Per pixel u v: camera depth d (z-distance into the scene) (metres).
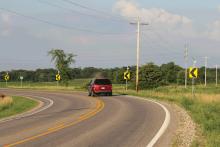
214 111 26.31
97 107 30.91
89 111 27.44
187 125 18.95
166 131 16.91
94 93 49.06
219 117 21.81
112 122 20.50
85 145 13.27
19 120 22.56
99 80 49.16
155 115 24.09
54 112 27.83
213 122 18.88
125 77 64.50
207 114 23.22
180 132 16.52
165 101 37.94
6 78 104.81
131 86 85.81
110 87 49.12
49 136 15.43
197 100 35.44
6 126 19.38
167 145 13.31
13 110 31.17
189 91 65.62
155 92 52.94
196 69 40.44
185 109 28.42
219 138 14.15
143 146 13.12
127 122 20.45
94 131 16.95
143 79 87.62
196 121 20.45
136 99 41.25
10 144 13.42
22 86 98.62
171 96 43.69
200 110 26.22
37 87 89.94
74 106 33.28
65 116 24.27
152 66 89.75
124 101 37.97
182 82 127.75
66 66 92.00
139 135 15.71
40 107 34.00
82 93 59.16
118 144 13.52
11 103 37.28
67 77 92.06
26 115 26.16
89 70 160.12
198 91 65.81
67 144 13.46
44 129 17.77
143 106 31.42
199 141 14.10
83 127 18.41
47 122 20.89
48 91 68.88
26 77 158.00
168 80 135.38
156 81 89.31
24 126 19.20
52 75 154.62
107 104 34.09
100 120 21.53
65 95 53.81
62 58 91.62
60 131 16.97
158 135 15.71
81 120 21.56
